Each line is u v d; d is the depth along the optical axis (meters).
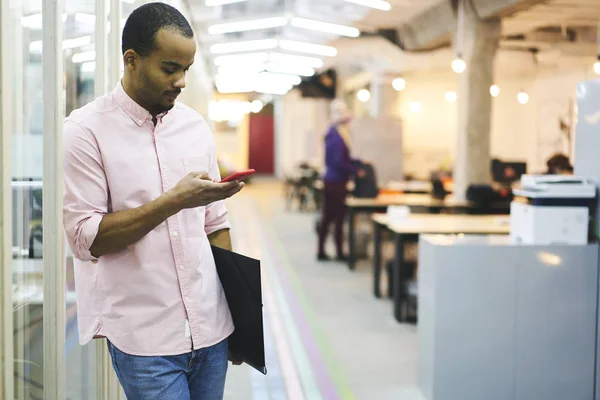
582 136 3.79
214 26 8.85
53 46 1.94
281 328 5.27
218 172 1.82
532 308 3.61
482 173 9.23
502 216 6.39
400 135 10.75
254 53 12.03
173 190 1.52
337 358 4.51
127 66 1.57
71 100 2.29
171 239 1.63
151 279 1.62
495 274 3.59
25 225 1.86
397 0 9.82
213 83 17.22
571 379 3.65
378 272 6.41
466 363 3.60
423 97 15.43
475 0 8.97
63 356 2.03
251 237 10.55
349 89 19.19
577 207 3.62
